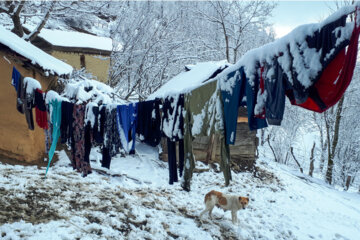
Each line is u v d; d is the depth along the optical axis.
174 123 3.46
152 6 14.36
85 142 4.09
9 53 6.14
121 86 14.40
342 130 15.77
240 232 5.25
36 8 12.49
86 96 7.67
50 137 4.30
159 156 9.91
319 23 1.63
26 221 3.78
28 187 5.13
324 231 6.52
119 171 7.78
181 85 10.11
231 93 2.47
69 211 4.45
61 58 13.71
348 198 11.12
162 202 6.19
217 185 8.47
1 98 6.65
